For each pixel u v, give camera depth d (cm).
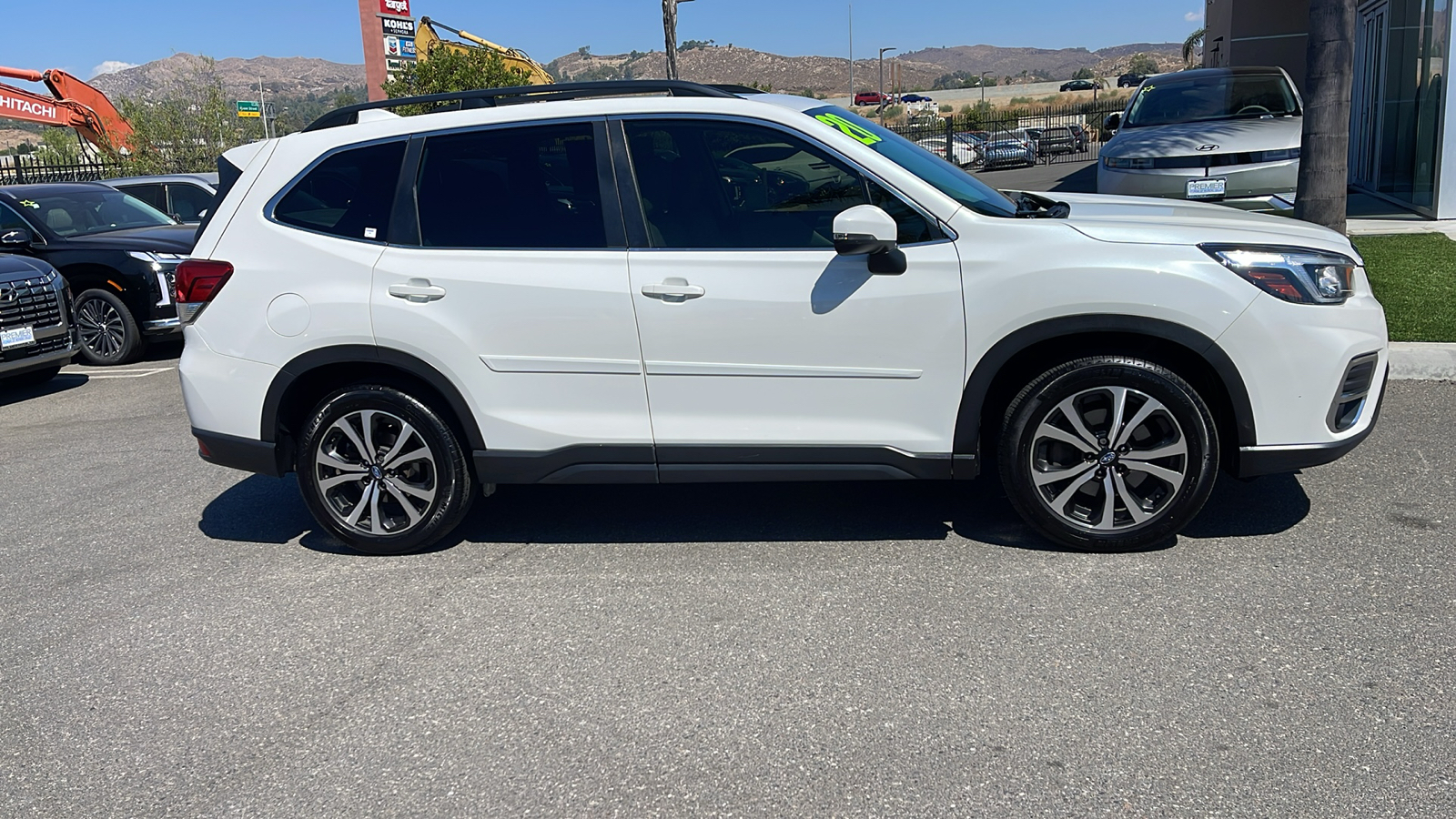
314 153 454
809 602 400
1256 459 403
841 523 477
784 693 337
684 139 426
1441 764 282
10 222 1059
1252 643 350
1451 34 1127
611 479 441
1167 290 390
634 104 432
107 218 1137
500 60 2567
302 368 450
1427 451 522
